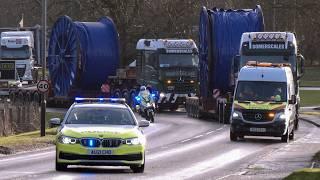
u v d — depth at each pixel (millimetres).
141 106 109188
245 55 98688
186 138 81812
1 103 99875
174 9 174125
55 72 139750
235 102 79250
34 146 68938
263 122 77438
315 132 96000
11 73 153375
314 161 55969
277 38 98375
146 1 173875
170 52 133625
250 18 112375
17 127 92875
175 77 133375
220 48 111312
